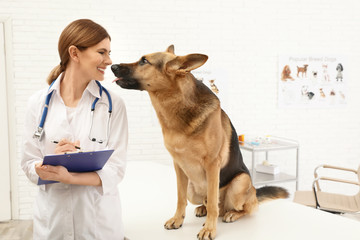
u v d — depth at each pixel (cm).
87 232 138
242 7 439
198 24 428
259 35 447
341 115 486
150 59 148
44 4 386
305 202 311
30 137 139
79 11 395
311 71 468
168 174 264
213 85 438
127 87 155
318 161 484
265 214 179
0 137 389
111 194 144
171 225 161
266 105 459
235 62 443
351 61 482
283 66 458
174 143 151
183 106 146
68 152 127
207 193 154
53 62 394
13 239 351
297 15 457
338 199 318
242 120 453
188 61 142
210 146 150
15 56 385
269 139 420
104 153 125
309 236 151
